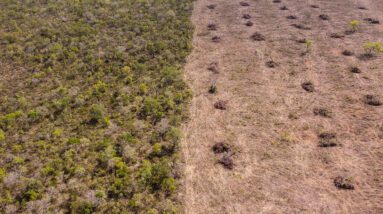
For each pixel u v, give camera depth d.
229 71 29.56
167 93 25.83
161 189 18.25
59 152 20.44
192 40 34.88
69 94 25.39
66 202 17.47
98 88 26.17
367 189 18.48
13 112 23.59
